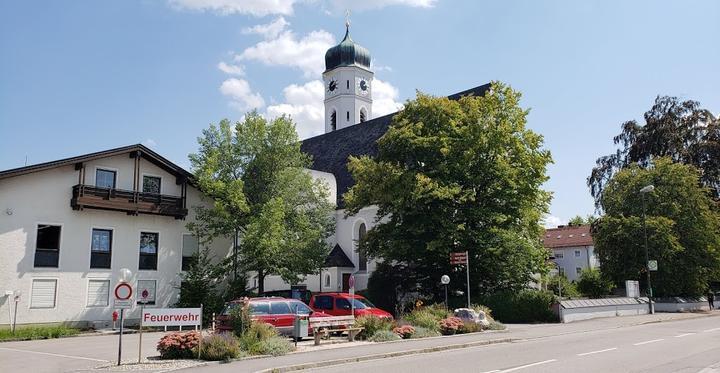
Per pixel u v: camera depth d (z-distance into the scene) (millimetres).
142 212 32625
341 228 48219
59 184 30750
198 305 32062
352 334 21422
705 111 54250
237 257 34625
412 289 35875
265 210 32812
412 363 15391
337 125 74688
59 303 30078
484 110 34000
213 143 35438
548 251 35125
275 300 22875
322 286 46500
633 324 30219
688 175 46000
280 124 35750
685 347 18828
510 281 34031
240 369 14570
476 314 26219
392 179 32906
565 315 32031
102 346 21969
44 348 21672
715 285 53688
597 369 13750
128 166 32906
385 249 34125
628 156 55969
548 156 34031
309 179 36344
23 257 29281
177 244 34531
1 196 29047
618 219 45031
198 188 34875
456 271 33688
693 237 44781
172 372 14344
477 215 32375
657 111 55531
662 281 43969
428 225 32812
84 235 31312
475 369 13883
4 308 28453
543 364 14656
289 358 16609
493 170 33250
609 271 45938
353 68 74688
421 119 34562
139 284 32844
